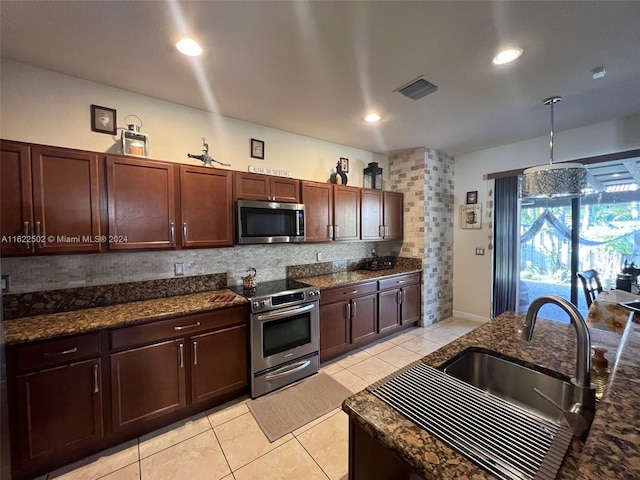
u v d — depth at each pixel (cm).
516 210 369
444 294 425
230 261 281
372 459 85
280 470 165
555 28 157
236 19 149
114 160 198
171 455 176
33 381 156
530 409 115
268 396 238
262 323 239
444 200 417
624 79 210
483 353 130
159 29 156
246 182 262
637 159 294
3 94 186
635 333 104
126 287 225
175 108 249
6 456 136
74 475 162
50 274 199
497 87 222
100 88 216
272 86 220
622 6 140
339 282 307
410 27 156
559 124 300
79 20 148
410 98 240
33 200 172
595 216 327
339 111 265
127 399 184
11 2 134
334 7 141
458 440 71
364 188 364
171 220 221
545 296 96
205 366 215
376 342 348
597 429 58
